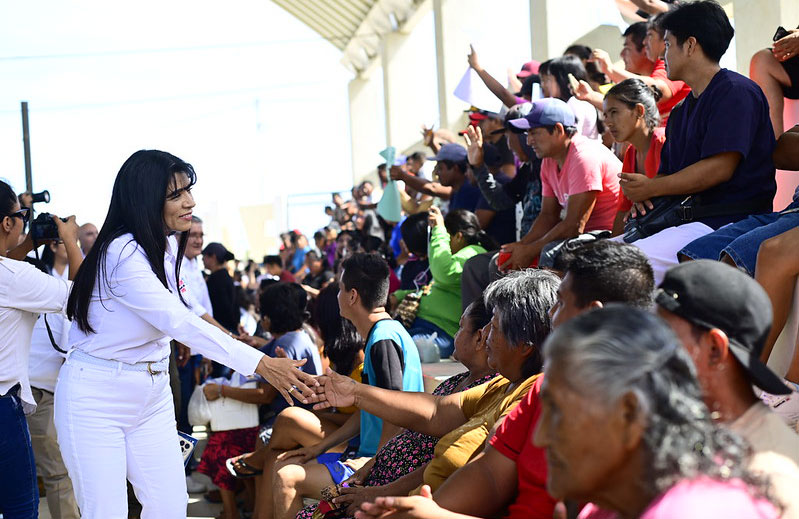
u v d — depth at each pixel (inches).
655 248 143.6
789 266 115.5
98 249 129.5
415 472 123.9
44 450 194.9
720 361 66.5
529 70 290.4
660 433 52.8
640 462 54.1
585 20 372.8
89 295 128.4
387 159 324.2
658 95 185.2
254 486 225.1
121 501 131.0
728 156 141.1
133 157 131.8
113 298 129.0
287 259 612.4
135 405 132.0
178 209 132.2
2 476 141.5
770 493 56.2
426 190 287.9
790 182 180.4
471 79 280.4
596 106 207.2
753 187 144.2
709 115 143.9
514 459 95.0
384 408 126.9
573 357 53.9
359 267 159.6
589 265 90.4
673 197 147.9
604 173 187.5
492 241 236.5
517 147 222.2
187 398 274.2
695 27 145.8
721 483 55.0
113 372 129.6
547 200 199.8
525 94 265.1
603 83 240.4
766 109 145.2
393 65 715.4
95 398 129.1
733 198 144.4
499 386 120.9
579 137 190.2
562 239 185.5
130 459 134.0
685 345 67.0
